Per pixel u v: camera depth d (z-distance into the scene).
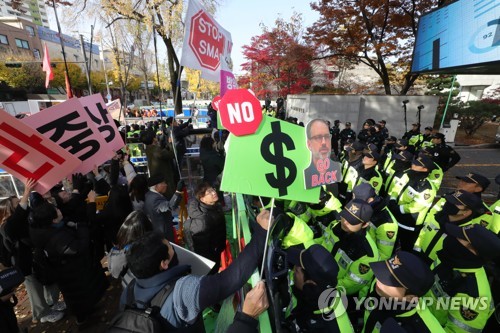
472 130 15.39
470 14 6.62
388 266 1.54
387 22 14.16
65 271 2.71
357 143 4.74
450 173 8.84
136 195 3.54
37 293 3.05
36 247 2.65
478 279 1.77
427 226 2.93
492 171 8.91
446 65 7.54
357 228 2.11
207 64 4.38
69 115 3.09
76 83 32.56
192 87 31.05
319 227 3.26
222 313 2.46
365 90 24.23
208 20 4.30
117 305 3.37
